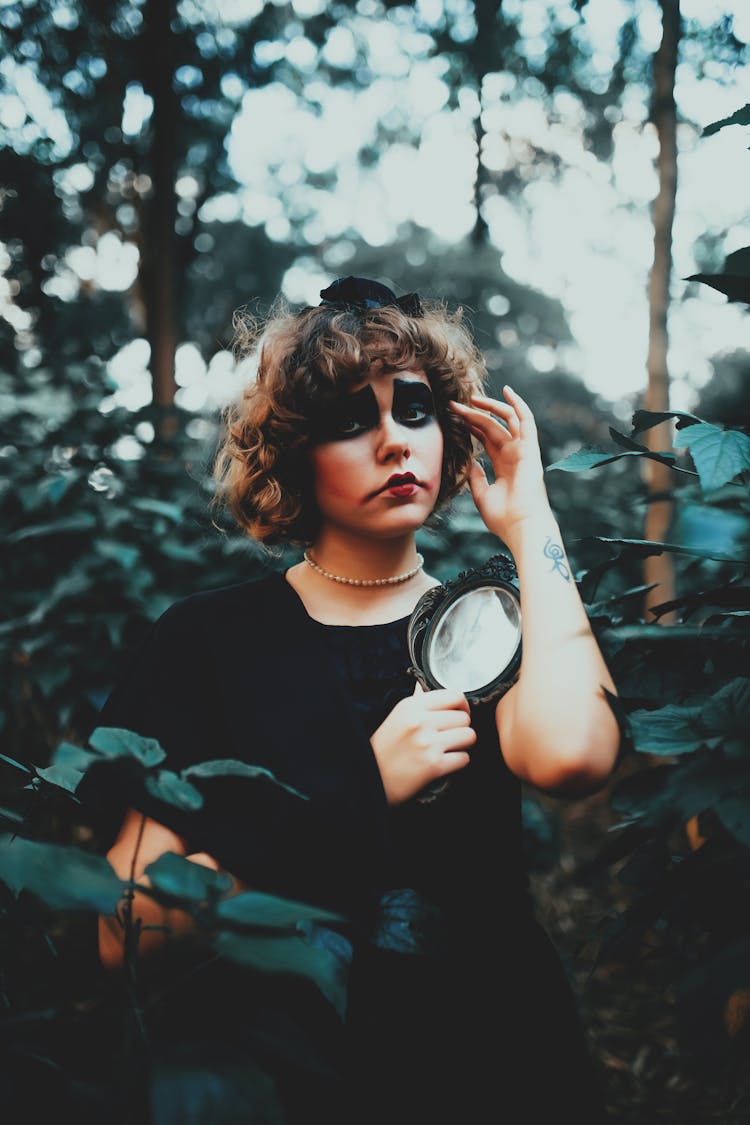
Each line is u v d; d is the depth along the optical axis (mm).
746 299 1140
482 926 1118
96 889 786
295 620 1199
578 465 1195
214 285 8805
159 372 4781
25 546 2859
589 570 1256
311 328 1181
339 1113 1023
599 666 1099
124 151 5234
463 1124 1054
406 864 1114
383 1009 1072
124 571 2740
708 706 990
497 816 1150
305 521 1278
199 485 3039
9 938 1246
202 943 965
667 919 1205
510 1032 1092
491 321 17016
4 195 5203
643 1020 2379
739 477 1147
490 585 1187
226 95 5512
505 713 1115
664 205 3287
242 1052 831
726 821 859
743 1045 1137
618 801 1156
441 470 1307
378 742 1096
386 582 1237
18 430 3031
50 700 2721
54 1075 905
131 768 847
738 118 1099
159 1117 762
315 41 5473
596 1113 1117
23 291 5461
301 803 1062
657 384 3236
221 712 1168
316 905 1041
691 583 3127
